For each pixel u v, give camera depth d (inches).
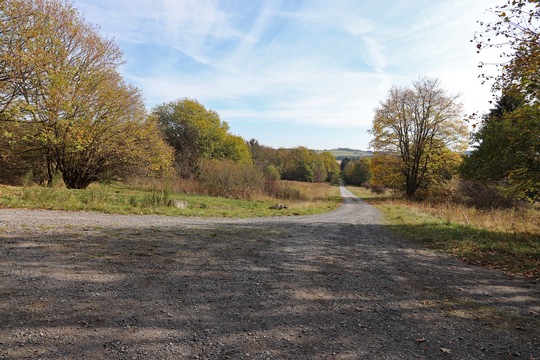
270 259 267.7
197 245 299.4
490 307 181.9
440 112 1417.3
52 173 880.3
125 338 122.0
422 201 1400.1
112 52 881.5
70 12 792.9
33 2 711.1
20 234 278.5
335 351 122.5
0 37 618.8
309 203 1143.6
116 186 1105.4
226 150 2103.8
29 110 679.7
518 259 306.7
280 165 3735.2
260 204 979.3
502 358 123.1
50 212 443.8
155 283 186.4
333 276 230.1
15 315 133.5
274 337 131.3
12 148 797.9
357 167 4192.9
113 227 357.7
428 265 285.0
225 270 224.8
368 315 161.8
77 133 799.1
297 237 396.5
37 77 673.6
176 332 129.9
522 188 490.0
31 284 168.2
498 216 590.6
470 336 142.4
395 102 1486.2
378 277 235.0
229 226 456.8
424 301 187.2
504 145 452.1
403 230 525.0
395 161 1529.3
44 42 682.8
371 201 1627.7
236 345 122.5
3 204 454.9
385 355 121.3
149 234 333.4
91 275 190.2
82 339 118.9
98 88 839.7
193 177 1259.2
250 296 177.5
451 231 479.2
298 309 163.8
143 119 957.8
